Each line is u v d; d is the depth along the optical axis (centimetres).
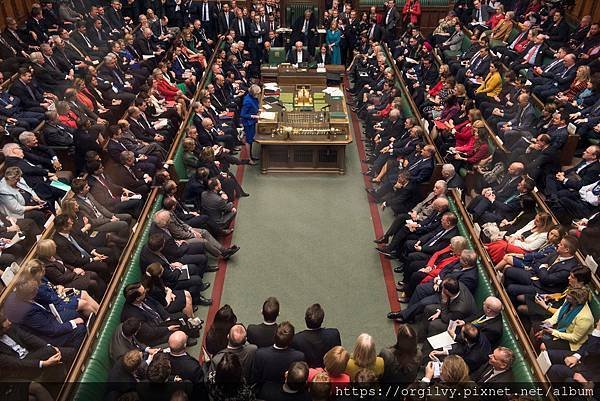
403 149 1040
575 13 1602
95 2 1639
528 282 666
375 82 1448
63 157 938
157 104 1177
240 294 780
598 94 1034
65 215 673
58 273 630
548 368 497
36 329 553
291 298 775
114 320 579
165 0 1778
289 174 1136
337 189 1079
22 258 690
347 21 1792
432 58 1470
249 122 1149
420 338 652
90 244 733
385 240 891
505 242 730
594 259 695
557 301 636
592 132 955
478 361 546
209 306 755
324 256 870
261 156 1118
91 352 529
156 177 836
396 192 960
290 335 511
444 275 689
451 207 809
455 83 1266
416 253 777
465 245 691
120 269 637
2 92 1002
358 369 496
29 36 1328
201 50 1644
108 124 1077
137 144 991
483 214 833
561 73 1182
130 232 786
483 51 1392
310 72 1473
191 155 987
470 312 620
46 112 955
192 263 758
